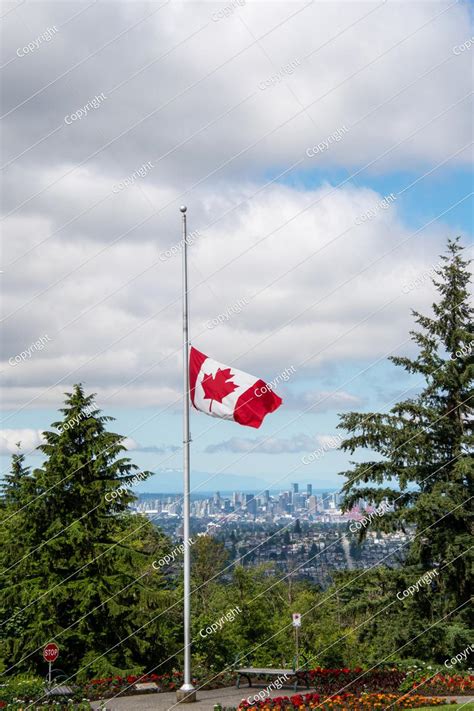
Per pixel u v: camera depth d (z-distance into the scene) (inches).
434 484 1099.3
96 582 1112.8
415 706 702.5
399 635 1026.1
